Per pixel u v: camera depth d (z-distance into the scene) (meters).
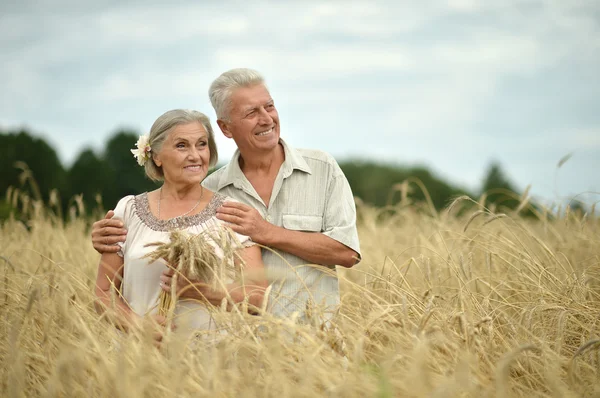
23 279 4.86
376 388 2.95
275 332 3.31
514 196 5.93
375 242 6.80
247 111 4.39
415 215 7.45
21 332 3.59
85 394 3.11
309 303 3.92
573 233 5.54
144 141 4.32
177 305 3.98
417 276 5.25
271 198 4.53
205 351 3.42
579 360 3.46
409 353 3.29
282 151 4.65
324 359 3.29
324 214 4.58
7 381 3.35
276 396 2.97
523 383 3.47
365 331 3.64
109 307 3.88
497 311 4.23
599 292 4.62
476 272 4.88
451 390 2.83
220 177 4.71
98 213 7.98
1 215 8.79
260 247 4.43
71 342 3.36
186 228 4.23
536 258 5.00
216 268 3.74
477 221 6.16
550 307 3.87
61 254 5.51
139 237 4.26
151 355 3.22
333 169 4.64
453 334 3.57
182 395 3.05
